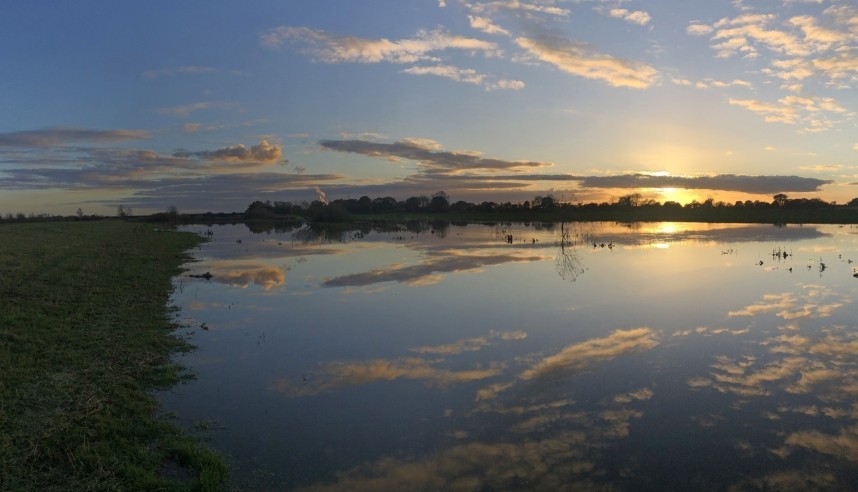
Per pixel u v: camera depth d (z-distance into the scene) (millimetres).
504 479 8570
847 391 11859
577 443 9695
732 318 18266
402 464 9047
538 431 10172
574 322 17969
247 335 16828
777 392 11852
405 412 11078
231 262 36125
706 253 37281
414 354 14859
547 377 12938
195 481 8258
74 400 10758
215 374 13281
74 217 116188
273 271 31359
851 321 17703
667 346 15195
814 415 10680
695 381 12539
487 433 10125
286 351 15180
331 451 9469
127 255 36156
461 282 26219
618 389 12125
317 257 38750
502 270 30094
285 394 12039
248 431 10219
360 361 14297
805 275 27047
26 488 7770
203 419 10695
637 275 27625
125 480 8219
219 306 21203
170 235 62812
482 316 19031
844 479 8469
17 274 23688
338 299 22484
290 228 87250
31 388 11094
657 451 9375
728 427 10219
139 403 10977
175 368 13477
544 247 43406
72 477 8172
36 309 17484
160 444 9430
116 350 14172
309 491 8234
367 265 33531
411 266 32531
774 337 15969
